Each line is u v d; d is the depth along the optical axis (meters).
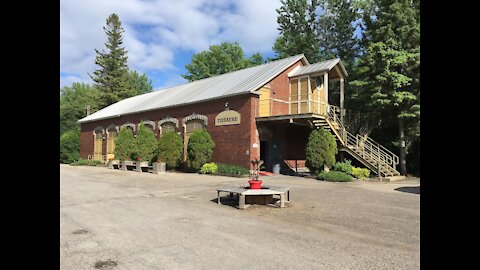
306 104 19.86
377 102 20.25
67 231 5.92
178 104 22.12
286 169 20.03
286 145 20.31
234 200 9.35
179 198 9.75
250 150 17.61
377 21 21.41
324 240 5.39
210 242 5.25
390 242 5.30
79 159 33.88
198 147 18.98
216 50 47.25
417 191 11.80
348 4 32.19
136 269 4.14
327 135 16.64
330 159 16.48
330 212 7.73
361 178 16.53
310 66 20.84
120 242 5.26
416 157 23.00
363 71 21.62
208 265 4.26
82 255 4.65
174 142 20.98
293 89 20.67
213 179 15.72
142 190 11.59
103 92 54.09
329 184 14.10
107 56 56.22
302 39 32.66
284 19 34.62
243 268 4.16
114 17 56.69
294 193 10.93
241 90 18.44
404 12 20.08
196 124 21.25
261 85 18.41
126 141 24.38
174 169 21.91
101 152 32.25
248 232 5.88
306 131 22.17
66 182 14.30
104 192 11.06
